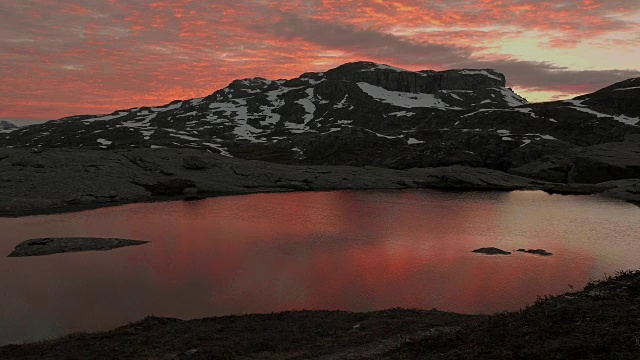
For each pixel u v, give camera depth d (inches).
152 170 4643.2
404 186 4995.1
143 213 3169.3
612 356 520.1
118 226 2669.8
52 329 1166.3
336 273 1670.8
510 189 4805.6
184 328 1045.2
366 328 1005.8
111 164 4525.1
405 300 1371.8
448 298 1386.6
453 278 1604.3
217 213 3186.5
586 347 555.8
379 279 1593.3
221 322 1105.4
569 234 2448.3
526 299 1371.8
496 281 1558.8
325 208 3444.9
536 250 2016.5
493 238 2335.1
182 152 5305.1
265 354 874.8
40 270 1729.8
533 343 625.9
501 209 3390.7
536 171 5428.2
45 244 2081.7
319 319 1110.4
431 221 2871.6
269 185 4751.5
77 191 3720.5
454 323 1002.1
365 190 4729.3
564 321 684.7
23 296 1428.4
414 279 1595.7
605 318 653.9
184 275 1656.0
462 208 3454.7
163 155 5088.6
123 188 4001.0
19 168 3996.1
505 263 1811.0
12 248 2102.6
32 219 2896.2
